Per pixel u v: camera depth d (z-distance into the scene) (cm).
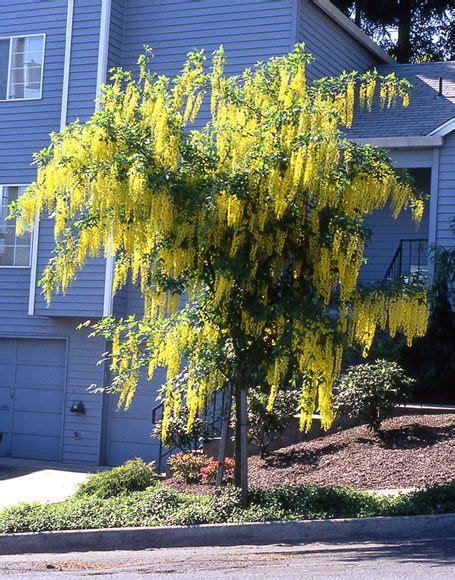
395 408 1455
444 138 1719
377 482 1209
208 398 1117
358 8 3031
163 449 1767
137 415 1800
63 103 1827
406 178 1038
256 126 1008
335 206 1016
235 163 1009
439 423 1380
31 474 1636
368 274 1973
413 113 1859
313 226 1012
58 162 992
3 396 1912
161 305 1077
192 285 1062
